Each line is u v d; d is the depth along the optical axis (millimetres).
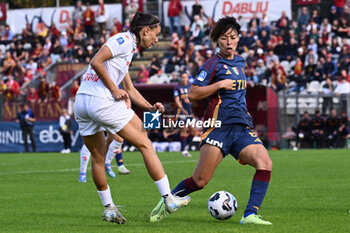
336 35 93562
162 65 95250
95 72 20234
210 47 94562
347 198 28641
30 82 89562
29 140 84688
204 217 22625
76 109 20922
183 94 56562
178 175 42250
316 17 93875
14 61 107875
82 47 102500
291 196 29500
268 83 84688
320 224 20344
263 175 20422
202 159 20844
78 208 26172
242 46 92438
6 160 64062
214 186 34406
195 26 97438
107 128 20672
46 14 111062
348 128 76938
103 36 104188
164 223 21062
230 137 20781
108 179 39875
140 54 101188
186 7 101250
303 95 79562
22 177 43312
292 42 91500
